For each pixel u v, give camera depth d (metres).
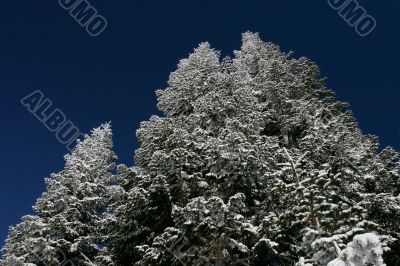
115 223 13.41
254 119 14.79
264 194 12.83
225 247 11.46
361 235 6.81
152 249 11.28
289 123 18.83
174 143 13.90
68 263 16.61
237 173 11.95
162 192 12.31
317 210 9.11
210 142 12.45
